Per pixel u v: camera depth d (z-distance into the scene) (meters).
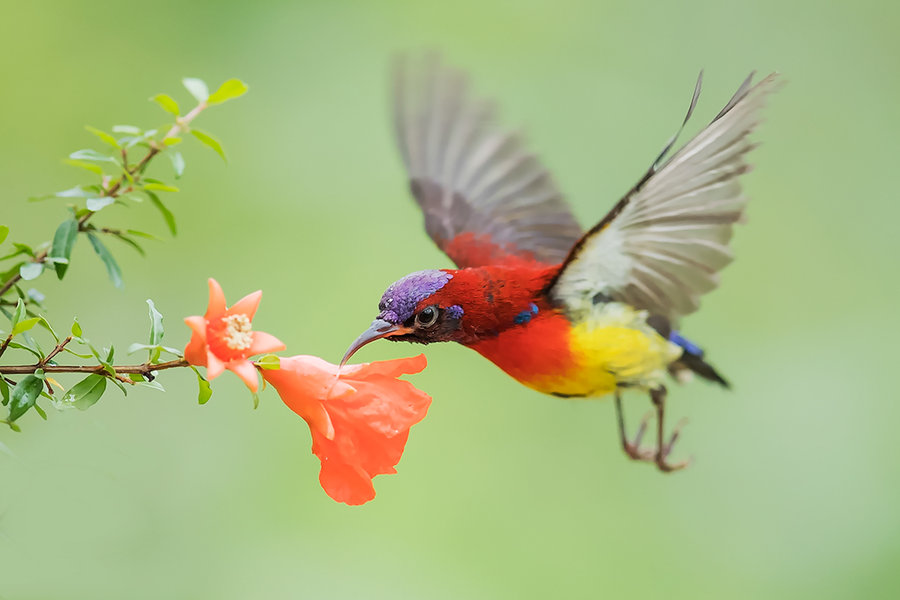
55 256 5.41
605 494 11.23
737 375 11.89
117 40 11.62
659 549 10.98
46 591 7.05
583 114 12.47
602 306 7.30
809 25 13.12
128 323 10.60
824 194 12.79
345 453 5.39
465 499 10.84
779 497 11.26
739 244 12.54
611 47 12.83
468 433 11.16
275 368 5.23
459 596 10.29
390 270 11.56
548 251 8.75
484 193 9.01
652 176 6.79
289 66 12.14
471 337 7.22
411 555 10.44
